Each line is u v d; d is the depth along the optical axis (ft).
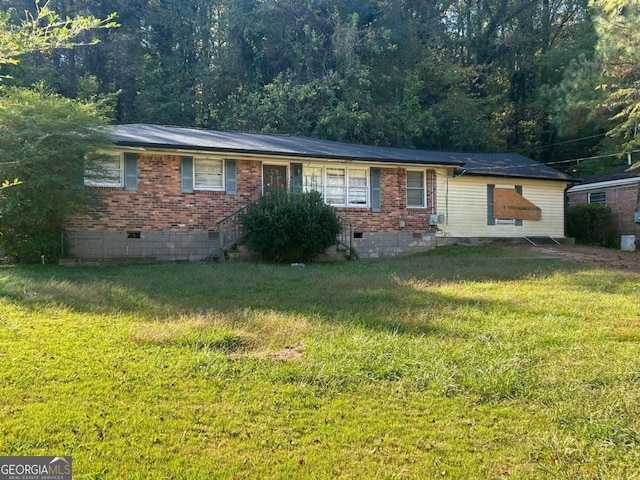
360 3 97.96
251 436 11.31
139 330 19.11
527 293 28.48
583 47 88.17
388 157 56.85
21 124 37.50
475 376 14.87
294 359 16.29
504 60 106.52
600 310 23.98
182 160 48.91
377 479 9.77
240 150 49.08
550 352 17.30
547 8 103.35
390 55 96.17
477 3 109.29
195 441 11.07
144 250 47.34
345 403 13.10
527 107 102.89
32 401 12.80
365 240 56.59
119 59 100.37
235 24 98.84
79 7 95.76
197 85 102.32
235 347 17.66
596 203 76.54
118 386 13.84
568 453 10.68
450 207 61.67
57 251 43.09
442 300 26.11
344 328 19.89
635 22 50.83
